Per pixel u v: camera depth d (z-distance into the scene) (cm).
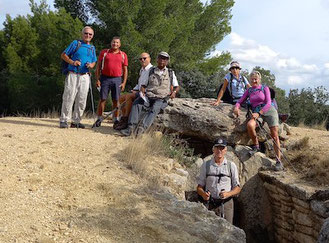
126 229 412
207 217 475
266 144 786
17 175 489
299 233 646
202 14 1961
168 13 1822
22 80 1867
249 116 754
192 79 1823
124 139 717
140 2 1647
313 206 597
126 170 575
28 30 2042
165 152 687
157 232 414
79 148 632
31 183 475
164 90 764
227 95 844
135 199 483
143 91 761
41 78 1911
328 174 657
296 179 679
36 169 517
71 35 1686
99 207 448
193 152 780
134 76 1709
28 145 607
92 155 607
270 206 736
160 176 588
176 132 770
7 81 2022
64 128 761
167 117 769
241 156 746
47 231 384
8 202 423
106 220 421
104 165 574
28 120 855
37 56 2009
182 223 447
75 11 1902
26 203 428
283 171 717
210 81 1838
